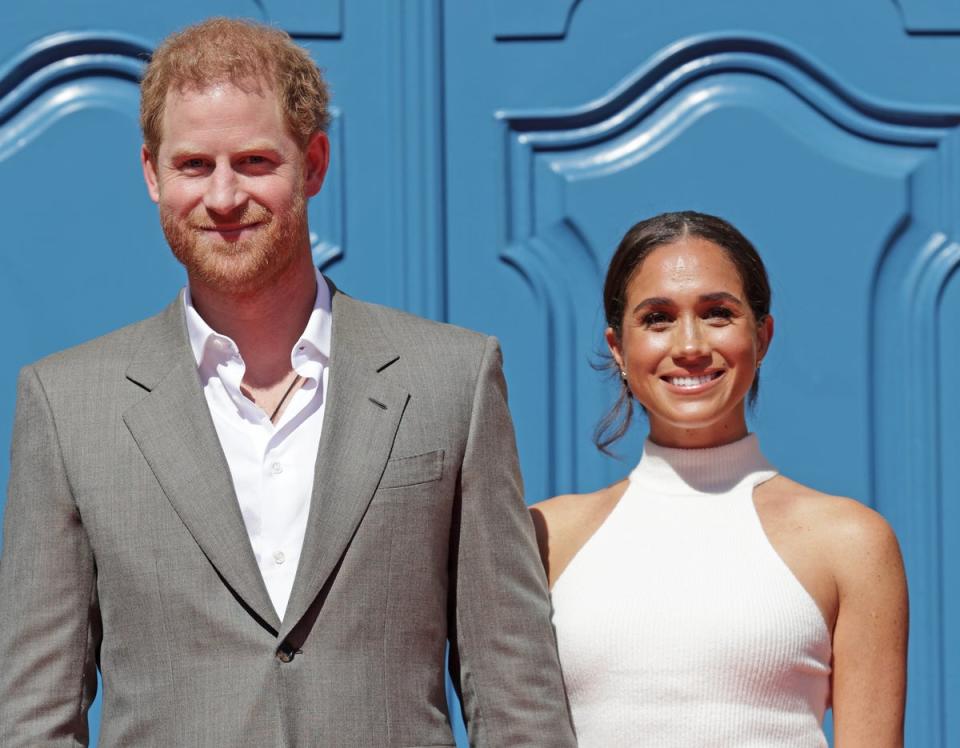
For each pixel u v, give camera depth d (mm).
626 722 5539
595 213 7629
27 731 5301
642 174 7617
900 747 5523
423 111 7594
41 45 7566
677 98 7680
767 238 7590
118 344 5715
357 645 5285
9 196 7520
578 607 5754
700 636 5500
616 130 7664
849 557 5574
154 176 5684
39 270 7520
